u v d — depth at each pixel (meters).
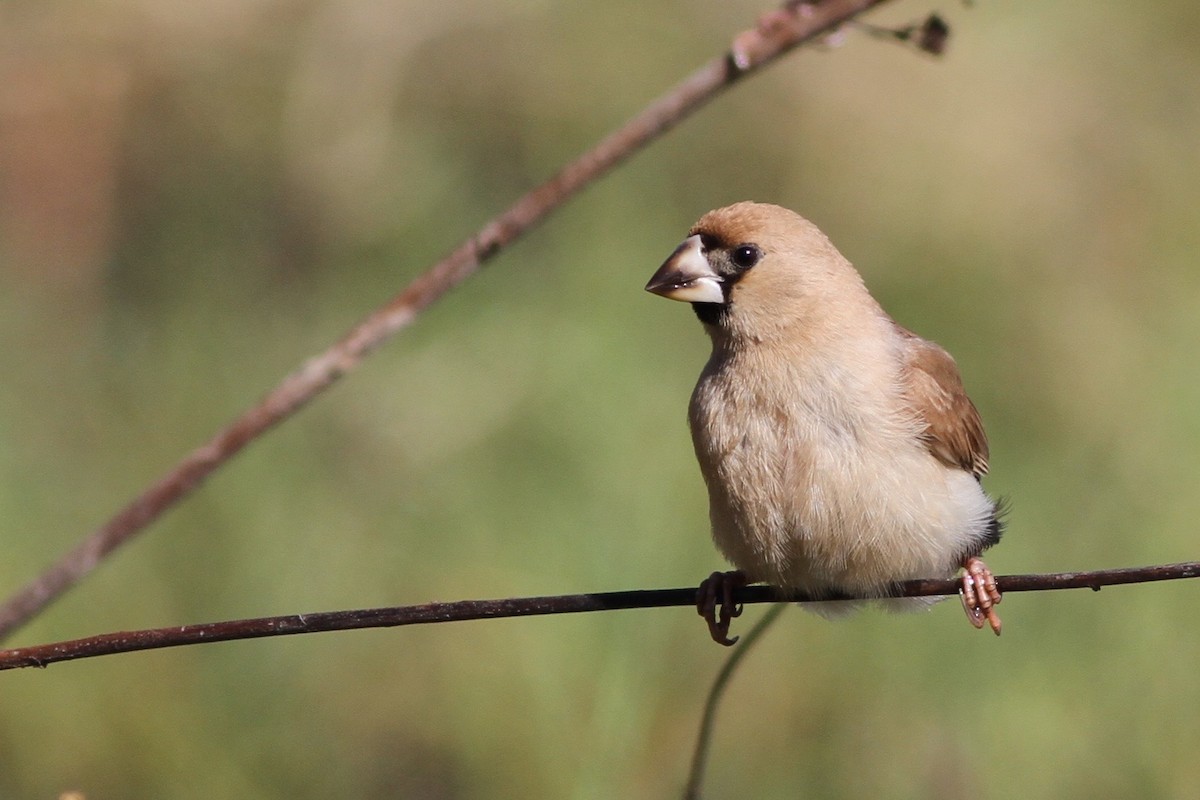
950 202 14.66
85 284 14.59
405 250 14.23
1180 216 14.82
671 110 7.69
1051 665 11.49
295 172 14.55
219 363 13.80
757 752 11.22
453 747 11.36
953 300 14.50
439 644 11.60
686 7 14.95
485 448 12.63
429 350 13.11
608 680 10.84
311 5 14.87
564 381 12.84
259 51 14.87
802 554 8.05
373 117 14.50
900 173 14.72
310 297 14.20
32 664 6.45
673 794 11.05
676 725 11.24
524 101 14.70
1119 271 14.68
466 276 7.50
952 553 8.09
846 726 11.30
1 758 11.21
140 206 14.84
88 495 12.87
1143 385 13.88
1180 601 11.81
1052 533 12.78
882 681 11.40
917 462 8.01
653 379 13.00
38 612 6.95
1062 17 15.29
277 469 12.45
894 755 11.20
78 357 14.08
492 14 14.76
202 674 11.55
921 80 14.89
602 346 13.09
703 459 8.28
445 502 12.35
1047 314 14.42
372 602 11.95
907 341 8.48
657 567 11.83
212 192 14.74
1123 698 11.37
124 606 11.71
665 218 14.35
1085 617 11.70
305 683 11.66
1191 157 15.08
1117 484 12.99
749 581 8.43
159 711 11.35
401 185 14.38
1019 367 14.27
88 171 14.84
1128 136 15.06
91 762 11.27
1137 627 11.66
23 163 14.80
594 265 13.63
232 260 14.51
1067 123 15.00
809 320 8.14
